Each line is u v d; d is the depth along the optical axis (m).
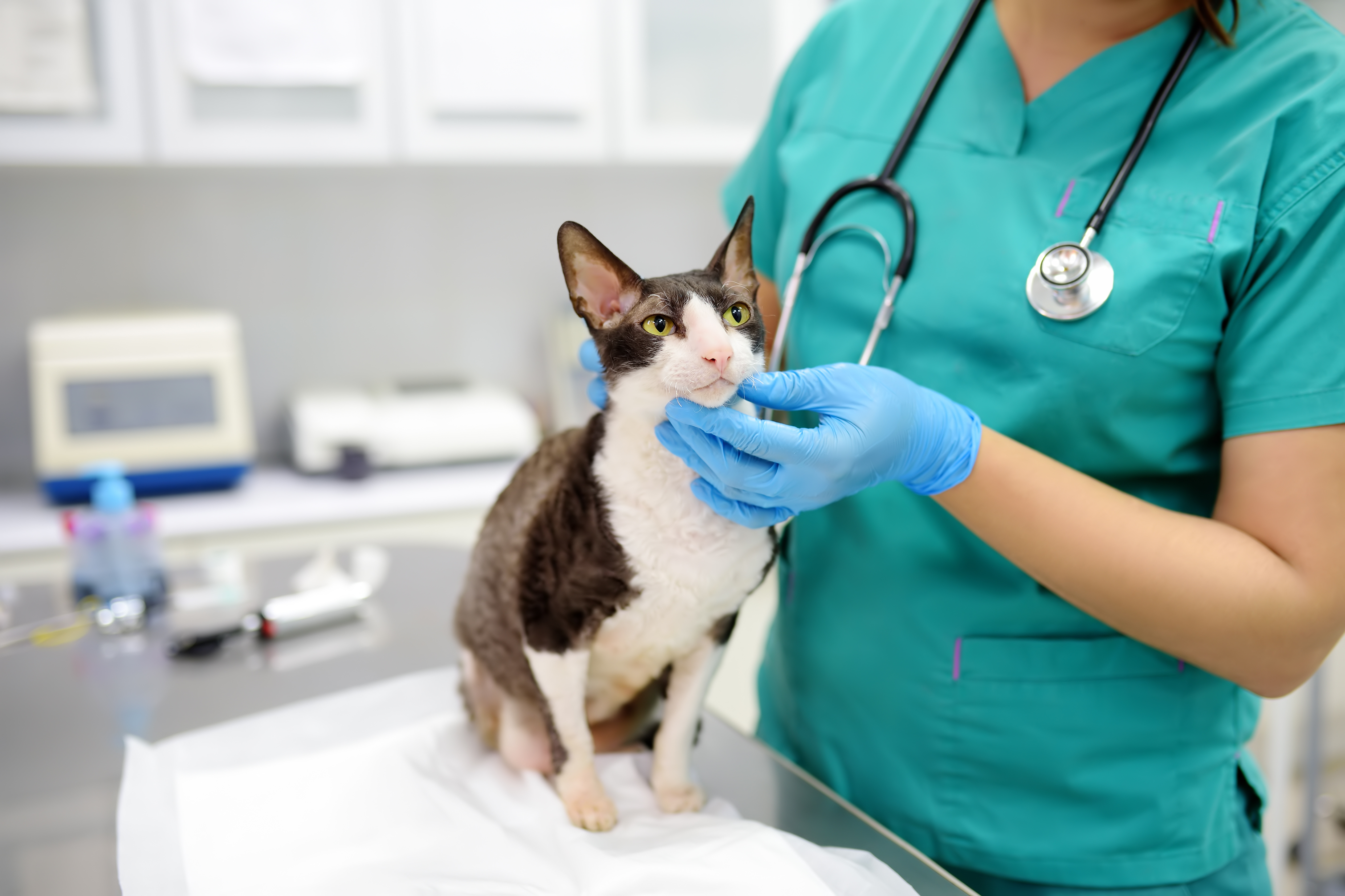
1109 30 0.74
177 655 1.01
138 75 1.73
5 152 1.68
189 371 1.84
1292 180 0.64
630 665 0.72
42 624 1.11
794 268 0.85
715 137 2.08
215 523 1.75
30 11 1.64
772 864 0.60
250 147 1.80
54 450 1.77
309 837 0.66
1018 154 0.76
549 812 0.68
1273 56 0.69
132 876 0.62
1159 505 0.73
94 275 2.04
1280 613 0.60
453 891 0.60
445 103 1.89
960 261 0.75
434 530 1.90
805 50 0.94
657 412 0.63
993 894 0.76
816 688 0.83
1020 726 0.73
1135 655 0.73
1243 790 0.82
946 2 0.85
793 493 0.63
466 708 0.80
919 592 0.76
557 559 0.66
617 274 0.64
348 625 1.10
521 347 2.37
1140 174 0.70
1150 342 0.67
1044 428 0.71
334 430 1.97
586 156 2.01
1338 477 0.60
